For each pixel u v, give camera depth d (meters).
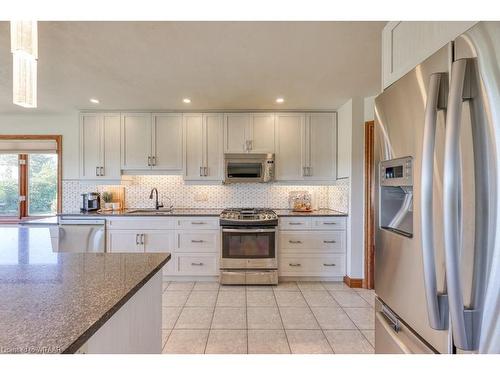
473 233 0.83
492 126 0.78
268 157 3.82
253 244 3.52
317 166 3.90
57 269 1.24
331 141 3.91
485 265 0.80
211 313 2.75
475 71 0.83
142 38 2.05
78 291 0.98
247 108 3.83
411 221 1.30
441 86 0.97
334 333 2.39
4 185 4.24
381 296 1.47
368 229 3.41
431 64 1.04
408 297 1.21
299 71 2.65
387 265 1.40
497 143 0.77
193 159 3.89
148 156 3.89
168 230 3.64
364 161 3.44
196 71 2.65
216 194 4.23
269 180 3.83
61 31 1.96
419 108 1.11
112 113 3.89
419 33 1.28
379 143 1.46
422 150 0.99
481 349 0.82
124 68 2.58
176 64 2.50
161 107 3.79
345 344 2.23
